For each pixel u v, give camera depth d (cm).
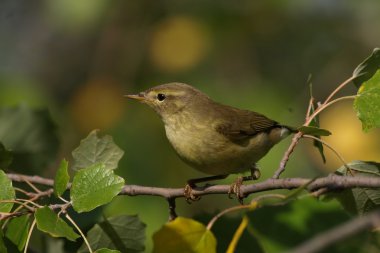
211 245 606
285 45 1576
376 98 699
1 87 1368
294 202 659
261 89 1477
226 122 893
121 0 1584
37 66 1688
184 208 1366
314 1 1599
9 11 1681
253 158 915
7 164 792
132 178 1292
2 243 617
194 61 1531
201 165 912
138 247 734
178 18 1568
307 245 491
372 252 623
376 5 1584
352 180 609
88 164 756
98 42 1641
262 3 1570
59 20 1517
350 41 1582
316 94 1541
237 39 1566
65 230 598
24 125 959
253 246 731
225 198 1371
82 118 1469
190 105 922
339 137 1256
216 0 1591
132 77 1576
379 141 1243
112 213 1184
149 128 1392
